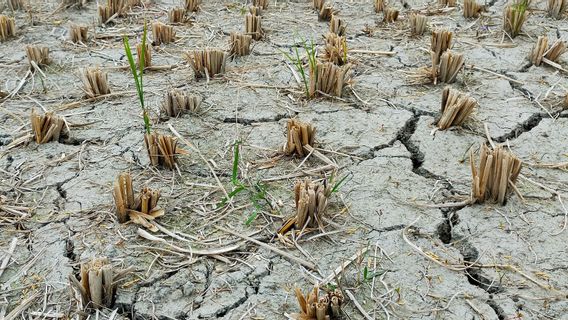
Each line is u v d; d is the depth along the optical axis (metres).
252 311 1.34
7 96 1.83
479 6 2.23
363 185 1.57
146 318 1.33
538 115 1.78
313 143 1.64
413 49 2.05
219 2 2.33
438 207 1.52
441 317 1.33
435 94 1.85
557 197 1.54
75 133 1.71
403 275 1.39
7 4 2.26
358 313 1.33
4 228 1.47
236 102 1.81
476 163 1.63
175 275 1.39
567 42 2.07
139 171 1.60
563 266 1.41
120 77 1.91
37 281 1.38
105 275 1.31
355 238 1.46
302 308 1.32
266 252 1.43
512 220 1.49
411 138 1.70
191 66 1.89
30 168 1.61
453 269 1.40
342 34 2.11
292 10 2.28
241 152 1.65
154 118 1.75
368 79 1.91
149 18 2.22
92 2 2.33
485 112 1.78
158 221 1.48
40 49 1.93
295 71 1.94
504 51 2.04
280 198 1.53
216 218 1.49
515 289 1.37
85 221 1.48
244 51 2.01
